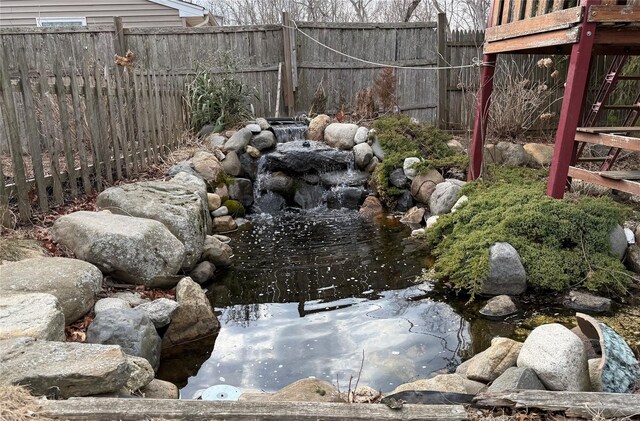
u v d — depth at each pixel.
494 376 2.67
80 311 3.03
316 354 3.18
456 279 4.14
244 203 6.77
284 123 8.16
